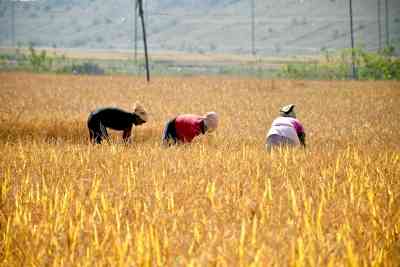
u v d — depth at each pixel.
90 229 10.98
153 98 64.12
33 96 65.19
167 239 9.85
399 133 33.97
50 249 10.22
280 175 16.55
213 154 20.62
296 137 22.95
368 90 82.81
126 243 9.64
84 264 9.44
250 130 35.16
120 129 24.91
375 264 9.22
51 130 31.48
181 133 23.11
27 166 18.22
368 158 19.41
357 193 14.12
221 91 78.12
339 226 11.26
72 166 18.14
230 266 8.81
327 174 16.55
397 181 15.88
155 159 19.25
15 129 31.06
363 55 130.12
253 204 12.17
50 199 12.68
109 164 18.16
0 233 11.06
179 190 14.03
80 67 150.00
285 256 9.22
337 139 30.77
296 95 73.25
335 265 9.01
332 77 137.12
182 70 180.25
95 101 59.19
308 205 11.87
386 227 10.99
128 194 13.87
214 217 11.55
